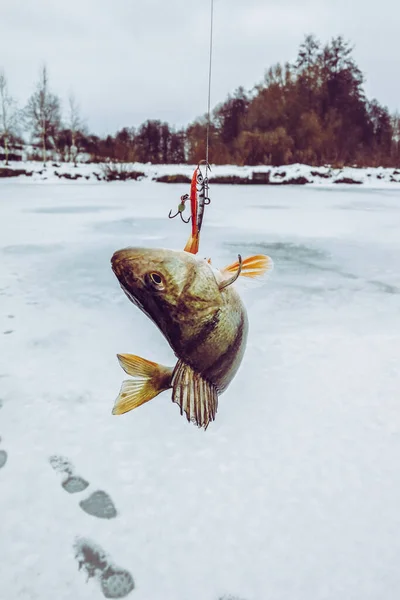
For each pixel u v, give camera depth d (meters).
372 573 0.54
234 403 0.87
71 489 0.66
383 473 0.69
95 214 3.46
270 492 0.66
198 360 0.29
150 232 2.66
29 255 2.01
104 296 1.46
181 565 0.55
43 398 0.88
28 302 1.40
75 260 1.92
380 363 1.02
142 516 0.62
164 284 0.27
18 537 0.59
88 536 0.59
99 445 0.76
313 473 0.69
